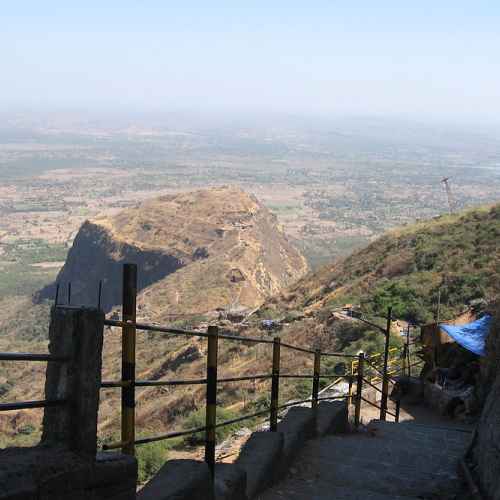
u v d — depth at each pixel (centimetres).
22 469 351
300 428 876
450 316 3359
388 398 1689
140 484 1197
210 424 607
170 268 11638
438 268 4206
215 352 605
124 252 12356
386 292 3838
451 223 5253
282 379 2878
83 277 13112
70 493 372
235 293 9450
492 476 677
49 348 397
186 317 7581
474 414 1412
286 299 5928
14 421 3644
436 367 1675
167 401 3275
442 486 785
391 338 2869
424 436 1093
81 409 388
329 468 816
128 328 474
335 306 4128
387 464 856
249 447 727
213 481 566
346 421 1110
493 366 1347
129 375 476
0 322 12719
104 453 431
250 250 11206
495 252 4091
